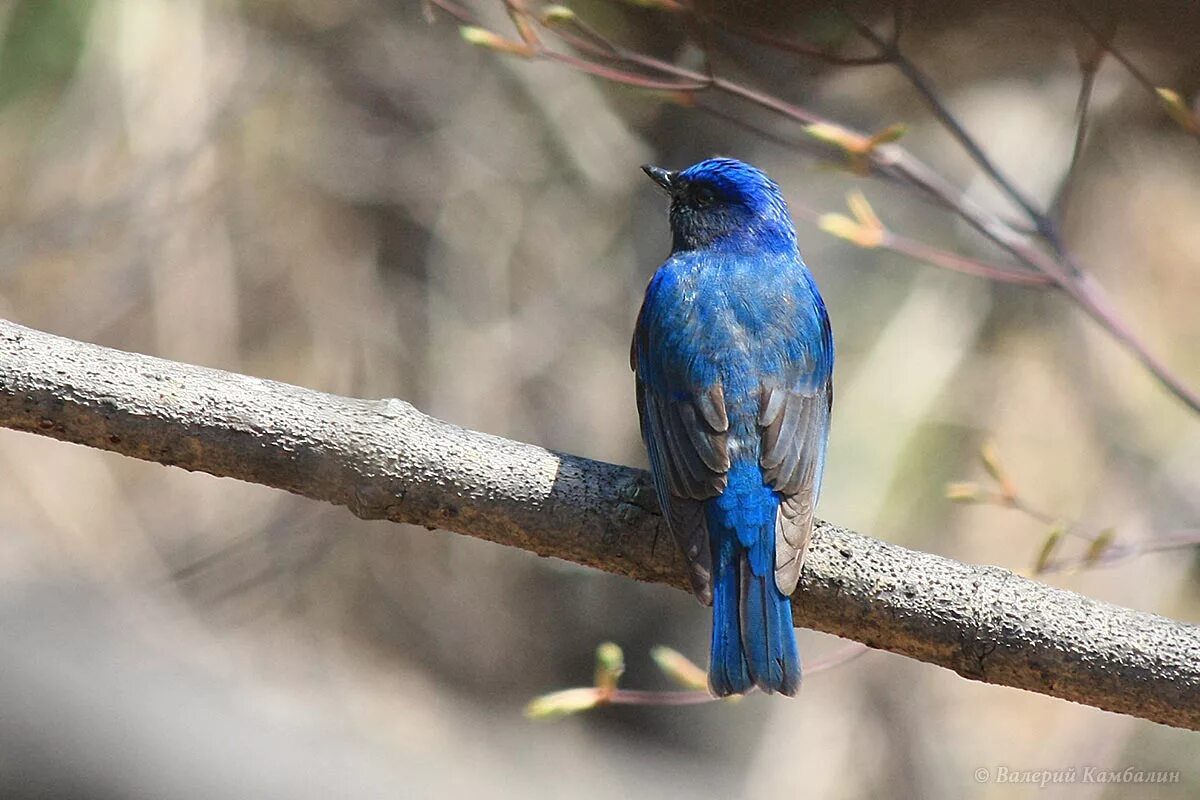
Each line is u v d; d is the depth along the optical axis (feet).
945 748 45.52
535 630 49.85
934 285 46.62
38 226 42.70
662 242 49.44
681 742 48.62
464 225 48.06
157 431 20.49
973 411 45.83
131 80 42.93
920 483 45.09
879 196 47.29
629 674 49.96
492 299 48.11
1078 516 45.16
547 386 48.19
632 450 48.57
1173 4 27.45
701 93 30.14
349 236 46.70
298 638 45.85
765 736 47.42
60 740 32.81
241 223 44.98
